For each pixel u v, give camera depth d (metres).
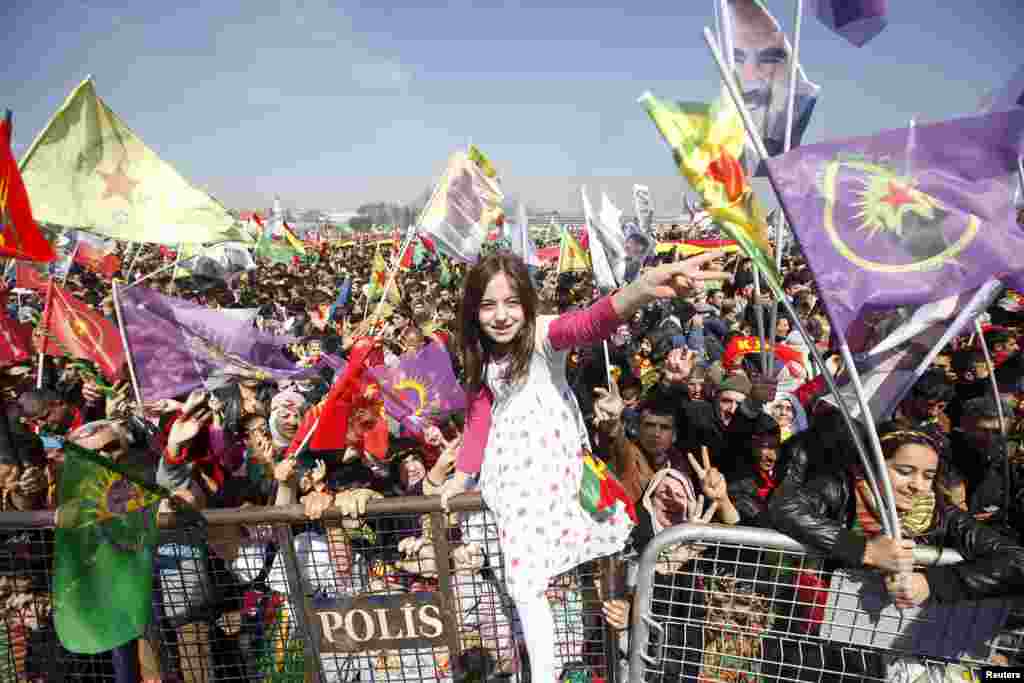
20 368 5.57
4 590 2.49
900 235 1.73
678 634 2.40
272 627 2.54
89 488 1.98
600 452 3.63
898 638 2.12
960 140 1.74
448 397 4.27
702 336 7.88
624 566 2.43
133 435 3.74
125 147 3.66
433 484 3.01
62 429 4.59
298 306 11.79
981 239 1.70
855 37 2.31
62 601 1.94
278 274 17.95
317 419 3.21
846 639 2.19
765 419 3.50
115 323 7.35
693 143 1.84
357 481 3.31
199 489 2.88
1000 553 1.99
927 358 2.11
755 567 2.31
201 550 2.46
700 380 5.18
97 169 3.60
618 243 6.40
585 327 1.87
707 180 1.83
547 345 1.98
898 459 2.11
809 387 4.28
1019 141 1.70
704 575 2.23
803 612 2.27
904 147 1.76
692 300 9.66
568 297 11.44
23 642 2.55
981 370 5.09
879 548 1.94
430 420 4.21
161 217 3.69
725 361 5.40
